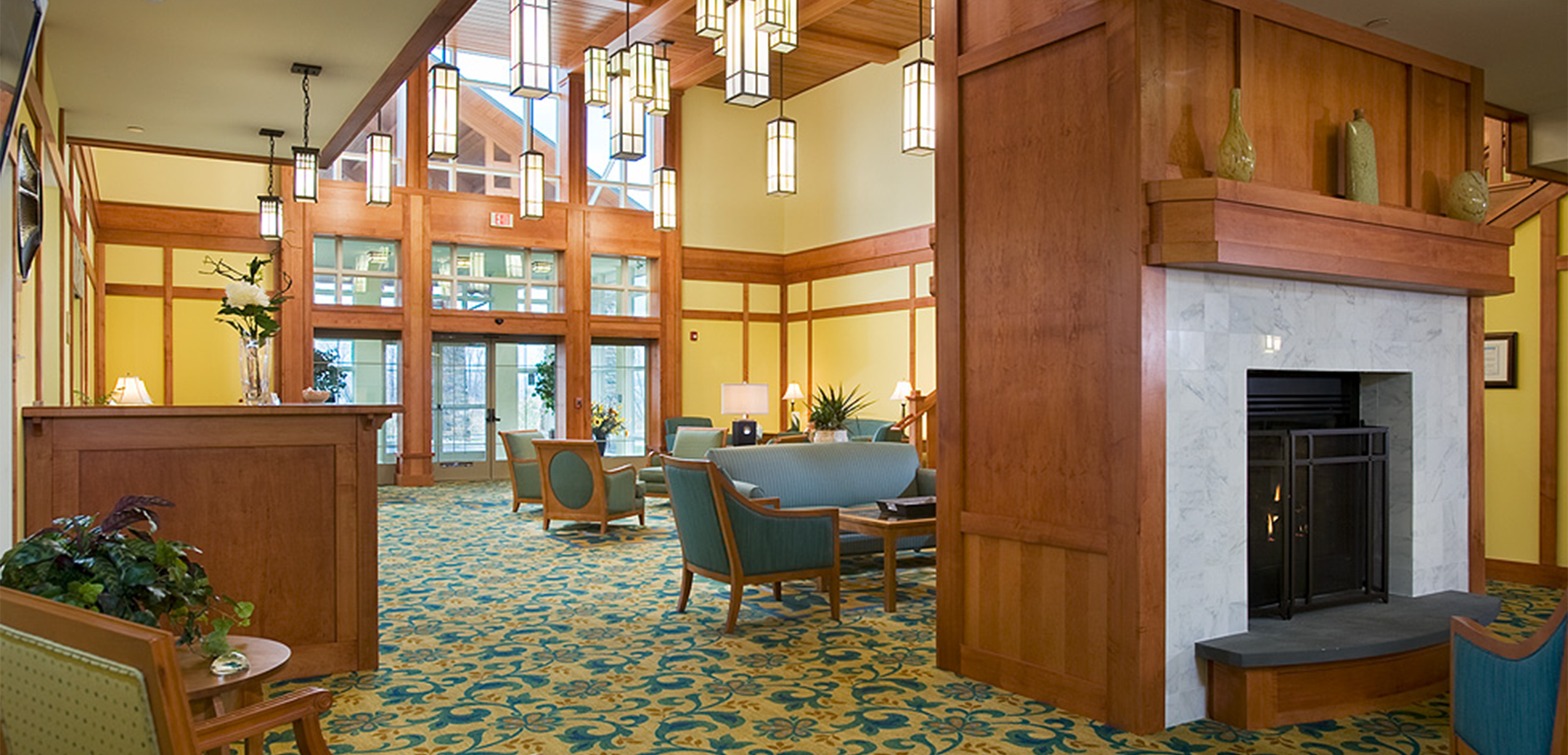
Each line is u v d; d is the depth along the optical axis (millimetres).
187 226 11797
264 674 2436
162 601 2379
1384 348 4473
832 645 4902
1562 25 4289
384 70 5582
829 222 14953
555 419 14391
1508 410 6531
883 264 13914
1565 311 6289
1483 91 5027
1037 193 3959
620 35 12227
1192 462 3736
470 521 9547
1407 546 4613
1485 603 4445
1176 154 3668
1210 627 3801
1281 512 4195
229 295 4676
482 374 13875
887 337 13844
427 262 13164
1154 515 3588
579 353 14203
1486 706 2742
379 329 12977
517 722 3740
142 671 1480
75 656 1580
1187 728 3652
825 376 15047
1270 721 3668
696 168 15250
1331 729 3656
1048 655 3930
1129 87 3576
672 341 14906
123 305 11484
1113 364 3637
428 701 4000
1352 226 3889
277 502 4230
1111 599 3650
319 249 12688
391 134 13164
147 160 11609
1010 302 4070
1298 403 4496
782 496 6938
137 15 4723
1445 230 4230
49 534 2334
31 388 4625
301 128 6863
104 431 3895
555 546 8062
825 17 12180
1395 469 4668
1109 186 3658
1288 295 4074
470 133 13766
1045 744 3482
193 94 6031
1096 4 3707
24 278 4000
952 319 4316
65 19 4766
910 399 12500
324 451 4324
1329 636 3850
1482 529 4949
